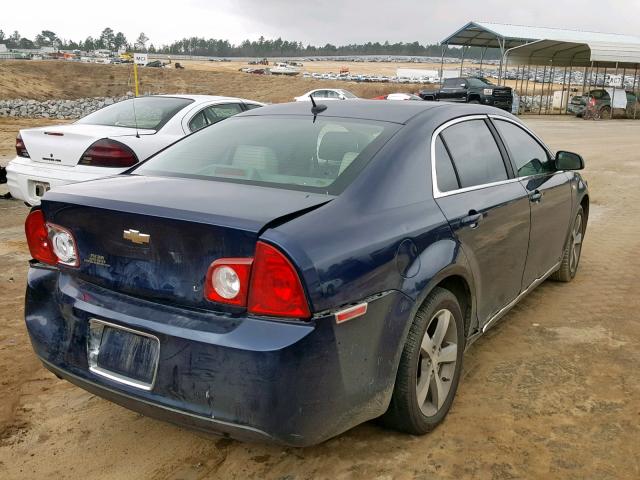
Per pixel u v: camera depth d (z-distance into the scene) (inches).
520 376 153.0
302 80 2687.0
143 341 104.9
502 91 1258.0
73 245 115.3
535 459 119.0
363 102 152.9
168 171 134.4
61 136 261.1
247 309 97.6
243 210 102.9
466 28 1528.1
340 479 113.7
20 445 123.9
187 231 100.7
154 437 127.6
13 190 273.9
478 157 151.3
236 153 135.2
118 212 106.8
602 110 1389.0
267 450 123.0
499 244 148.8
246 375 95.1
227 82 2709.2
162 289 105.0
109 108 314.7
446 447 123.0
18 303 195.9
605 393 144.5
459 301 139.3
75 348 112.3
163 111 297.7
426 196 126.3
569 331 180.4
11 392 143.5
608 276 231.1
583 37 1651.1
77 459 119.9
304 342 94.8
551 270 199.9
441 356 129.0
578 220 221.3
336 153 125.7
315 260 97.0
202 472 116.3
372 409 109.4
